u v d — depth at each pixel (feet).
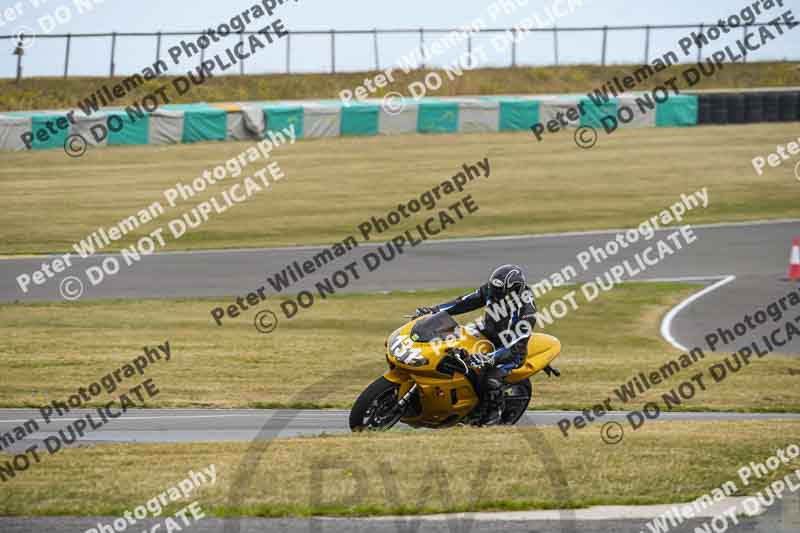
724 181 395.55
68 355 150.20
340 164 415.03
